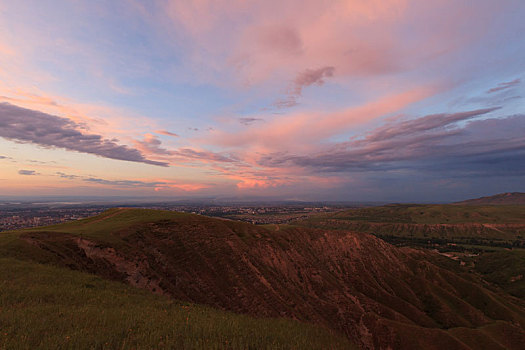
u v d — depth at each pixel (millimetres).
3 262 22297
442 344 54094
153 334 11938
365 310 70750
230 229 66062
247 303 40656
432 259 141625
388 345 56594
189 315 17328
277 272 64000
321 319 54312
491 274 144000
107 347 10109
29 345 9648
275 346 12523
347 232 110688
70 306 15781
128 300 19703
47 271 22406
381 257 104125
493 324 66188
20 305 14586
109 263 31297
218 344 11617
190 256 44750
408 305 80125
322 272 78000
